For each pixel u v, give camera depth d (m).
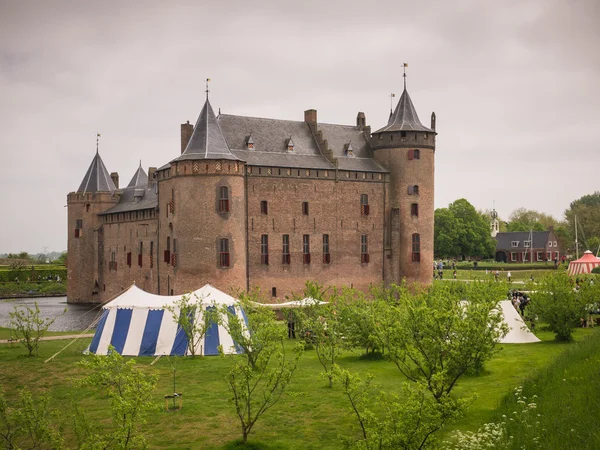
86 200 68.00
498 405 20.59
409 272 59.44
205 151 49.31
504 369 27.17
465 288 35.91
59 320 52.59
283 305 39.59
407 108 60.97
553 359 24.73
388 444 15.08
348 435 19.06
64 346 34.72
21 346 34.75
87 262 68.25
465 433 18.42
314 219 55.25
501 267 87.88
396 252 59.09
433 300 27.62
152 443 18.70
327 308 32.16
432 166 60.69
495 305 24.28
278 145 55.78
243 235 50.22
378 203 58.94
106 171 70.56
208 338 32.12
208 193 48.69
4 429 19.53
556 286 34.50
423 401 15.43
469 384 24.47
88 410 21.83
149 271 58.19
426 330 20.45
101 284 67.44
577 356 22.52
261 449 18.09
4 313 58.47
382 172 58.91
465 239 106.50
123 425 15.52
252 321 29.41
